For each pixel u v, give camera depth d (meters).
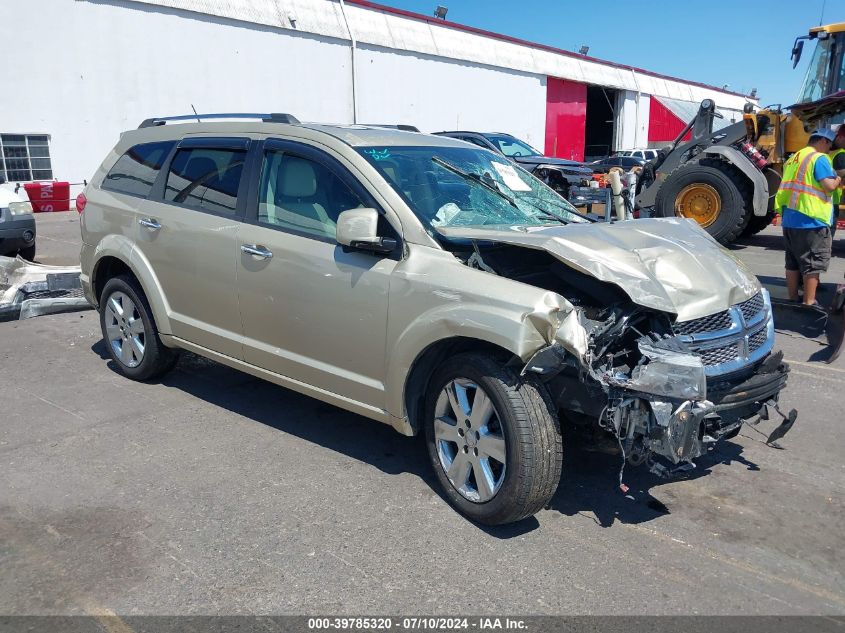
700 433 3.34
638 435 3.29
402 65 28.00
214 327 4.72
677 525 3.63
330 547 3.36
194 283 4.75
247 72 23.06
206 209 4.73
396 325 3.70
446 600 3.00
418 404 3.86
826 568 3.28
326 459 4.28
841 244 13.16
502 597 3.02
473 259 3.68
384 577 3.14
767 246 12.95
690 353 3.30
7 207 8.84
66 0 18.86
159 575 3.12
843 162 7.57
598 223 4.30
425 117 29.48
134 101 20.59
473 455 3.55
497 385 3.34
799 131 11.20
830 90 11.30
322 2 25.38
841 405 5.27
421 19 29.33
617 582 3.14
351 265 3.89
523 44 34.53
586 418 3.62
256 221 4.40
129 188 5.36
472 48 31.22
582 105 39.09
